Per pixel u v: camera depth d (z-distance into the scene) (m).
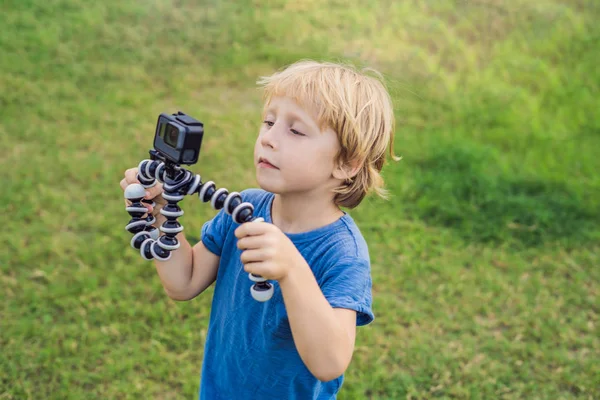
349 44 7.30
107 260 3.88
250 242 1.37
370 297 1.61
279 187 1.56
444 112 6.24
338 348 1.43
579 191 5.05
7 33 6.63
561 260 4.27
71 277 3.69
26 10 7.14
